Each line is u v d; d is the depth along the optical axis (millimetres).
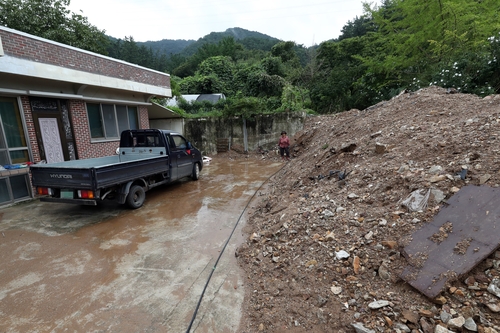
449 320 1854
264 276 2959
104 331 2289
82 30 16031
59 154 7578
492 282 1973
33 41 6387
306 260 2902
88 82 7887
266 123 14094
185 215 5281
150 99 11742
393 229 2764
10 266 3385
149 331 2287
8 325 2371
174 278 3090
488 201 2457
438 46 9961
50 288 2916
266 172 9695
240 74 27219
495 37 8281
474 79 8141
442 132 4184
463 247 2215
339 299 2312
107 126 9391
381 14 13641
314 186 4926
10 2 13508
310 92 19500
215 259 3525
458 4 9578
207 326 2328
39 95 6824
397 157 4082
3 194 6000
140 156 7039
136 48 55469
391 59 12219
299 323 2205
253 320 2361
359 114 9492
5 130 6309
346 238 2961
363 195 3633
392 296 2180
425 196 2902
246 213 5328
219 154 14406
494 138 3352
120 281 3037
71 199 4816
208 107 19078
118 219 5078
